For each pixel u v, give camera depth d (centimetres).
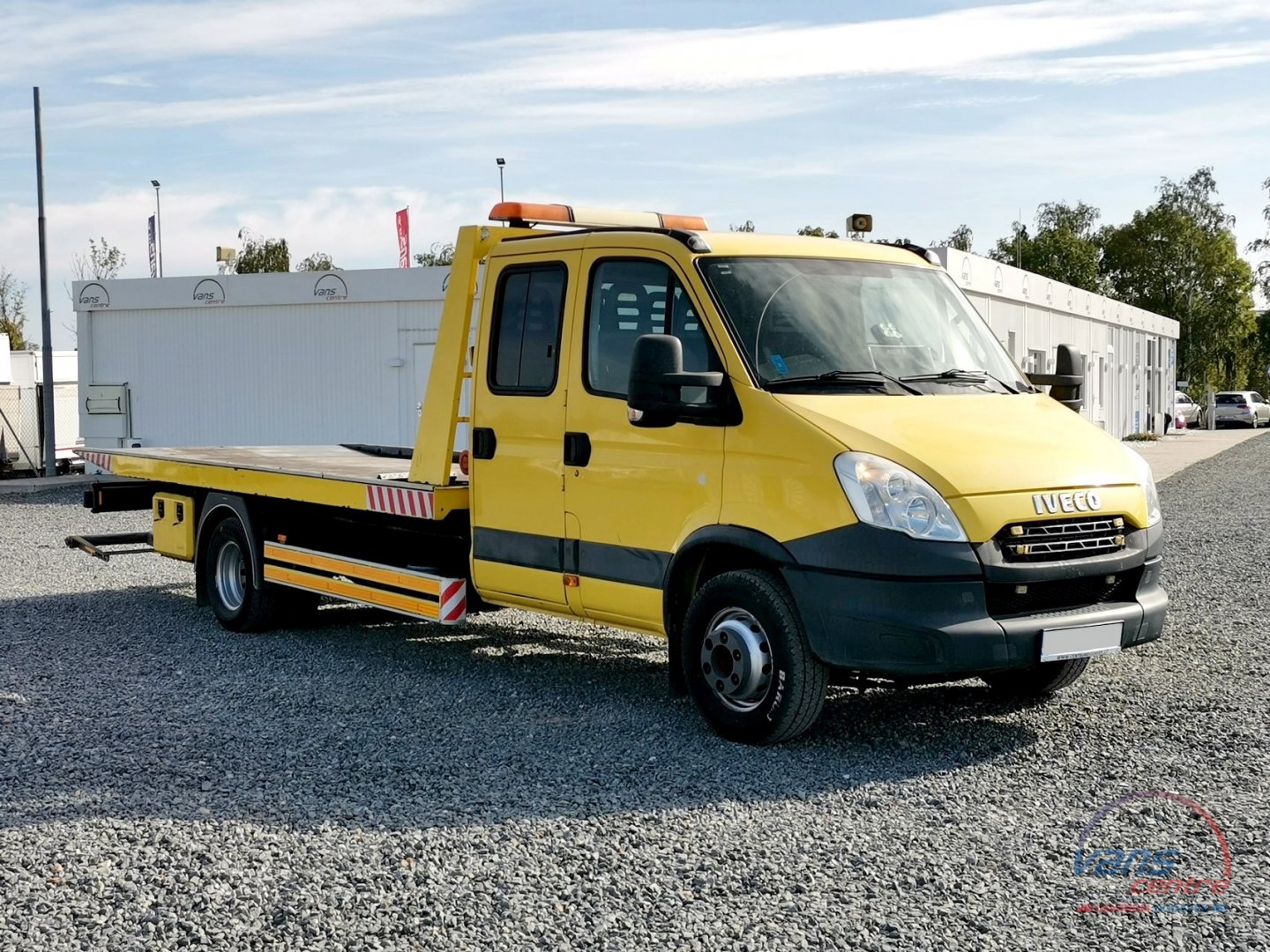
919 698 729
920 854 487
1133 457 663
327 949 412
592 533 698
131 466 1107
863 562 582
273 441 2608
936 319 718
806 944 411
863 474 587
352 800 560
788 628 609
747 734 631
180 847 502
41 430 3031
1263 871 467
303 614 980
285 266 4903
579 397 703
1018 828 516
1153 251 8325
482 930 425
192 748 648
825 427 603
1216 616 969
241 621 970
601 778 588
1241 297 8269
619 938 417
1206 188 8438
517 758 622
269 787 580
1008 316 2494
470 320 786
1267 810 533
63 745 657
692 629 653
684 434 650
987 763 605
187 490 1073
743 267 674
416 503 790
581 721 692
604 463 689
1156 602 638
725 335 642
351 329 2541
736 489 627
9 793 575
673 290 669
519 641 930
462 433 797
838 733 658
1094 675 779
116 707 739
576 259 718
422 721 698
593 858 487
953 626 575
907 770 595
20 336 5788
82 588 1209
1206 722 671
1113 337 3753
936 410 641
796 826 520
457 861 485
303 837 513
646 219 833
